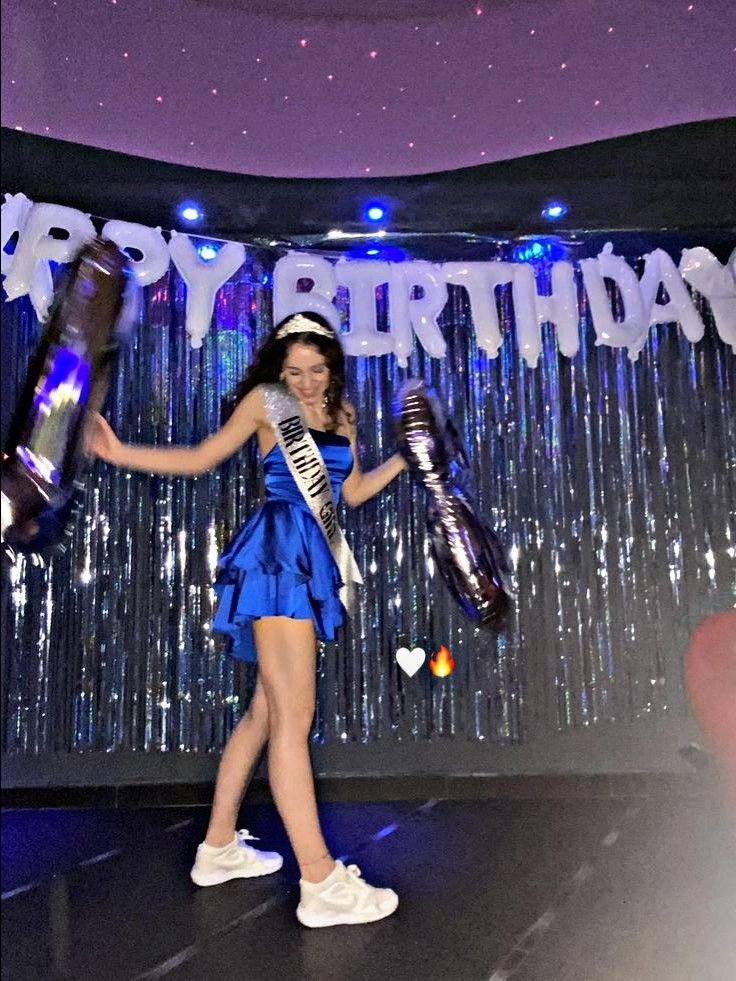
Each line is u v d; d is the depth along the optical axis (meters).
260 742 2.32
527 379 3.30
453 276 3.04
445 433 2.57
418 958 1.82
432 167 2.95
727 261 3.16
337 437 2.27
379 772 3.23
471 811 2.98
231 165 2.93
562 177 2.86
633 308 3.04
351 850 2.56
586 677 3.23
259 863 2.36
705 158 2.80
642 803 3.01
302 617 2.03
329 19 2.94
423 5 2.91
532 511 3.26
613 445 3.27
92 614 3.19
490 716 3.24
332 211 2.97
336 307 3.19
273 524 2.11
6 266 2.76
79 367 2.10
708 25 2.73
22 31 2.72
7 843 2.70
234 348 3.27
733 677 1.88
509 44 2.88
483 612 2.52
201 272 2.96
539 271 3.27
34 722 3.16
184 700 3.21
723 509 3.24
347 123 2.96
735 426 3.25
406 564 3.26
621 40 2.80
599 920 1.99
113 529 3.21
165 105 2.88
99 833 2.80
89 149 2.81
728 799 1.92
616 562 3.25
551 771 3.21
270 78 2.95
